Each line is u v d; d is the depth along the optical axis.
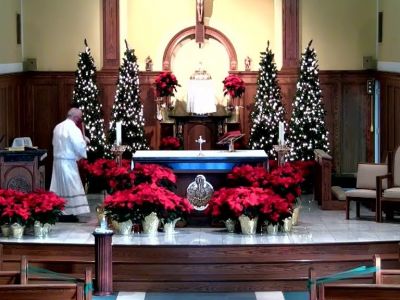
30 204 14.53
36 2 20.41
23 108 20.31
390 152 16.06
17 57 19.91
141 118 19.72
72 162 15.98
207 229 15.11
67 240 14.28
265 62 19.75
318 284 9.63
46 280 13.07
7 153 15.66
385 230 15.05
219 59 20.88
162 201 14.41
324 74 20.45
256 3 20.83
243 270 13.52
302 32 20.53
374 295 9.20
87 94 19.52
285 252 13.73
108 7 20.42
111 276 13.02
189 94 19.97
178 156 15.65
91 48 20.53
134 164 15.72
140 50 20.92
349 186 20.30
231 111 20.47
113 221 14.72
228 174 15.55
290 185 15.19
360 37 20.53
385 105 19.55
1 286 9.40
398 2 18.41
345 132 20.59
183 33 20.81
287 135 19.84
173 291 13.27
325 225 15.50
